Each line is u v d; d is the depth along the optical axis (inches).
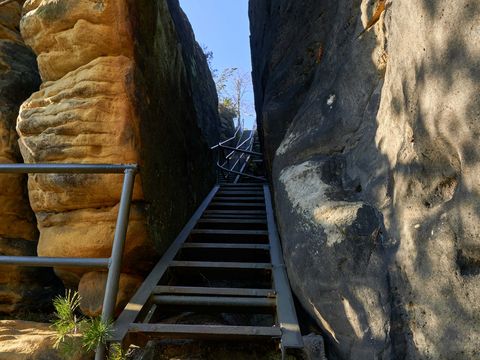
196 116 193.6
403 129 59.1
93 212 92.2
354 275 61.1
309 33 144.5
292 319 72.3
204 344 81.7
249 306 83.8
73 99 90.2
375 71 83.4
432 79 47.7
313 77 134.6
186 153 154.3
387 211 61.7
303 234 76.7
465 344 39.8
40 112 93.0
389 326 52.1
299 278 75.4
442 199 48.3
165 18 133.5
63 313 67.4
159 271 97.7
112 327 69.4
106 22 90.5
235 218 169.5
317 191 82.5
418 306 48.8
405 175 56.5
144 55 104.0
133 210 94.1
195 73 234.7
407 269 51.9
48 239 94.2
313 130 102.5
